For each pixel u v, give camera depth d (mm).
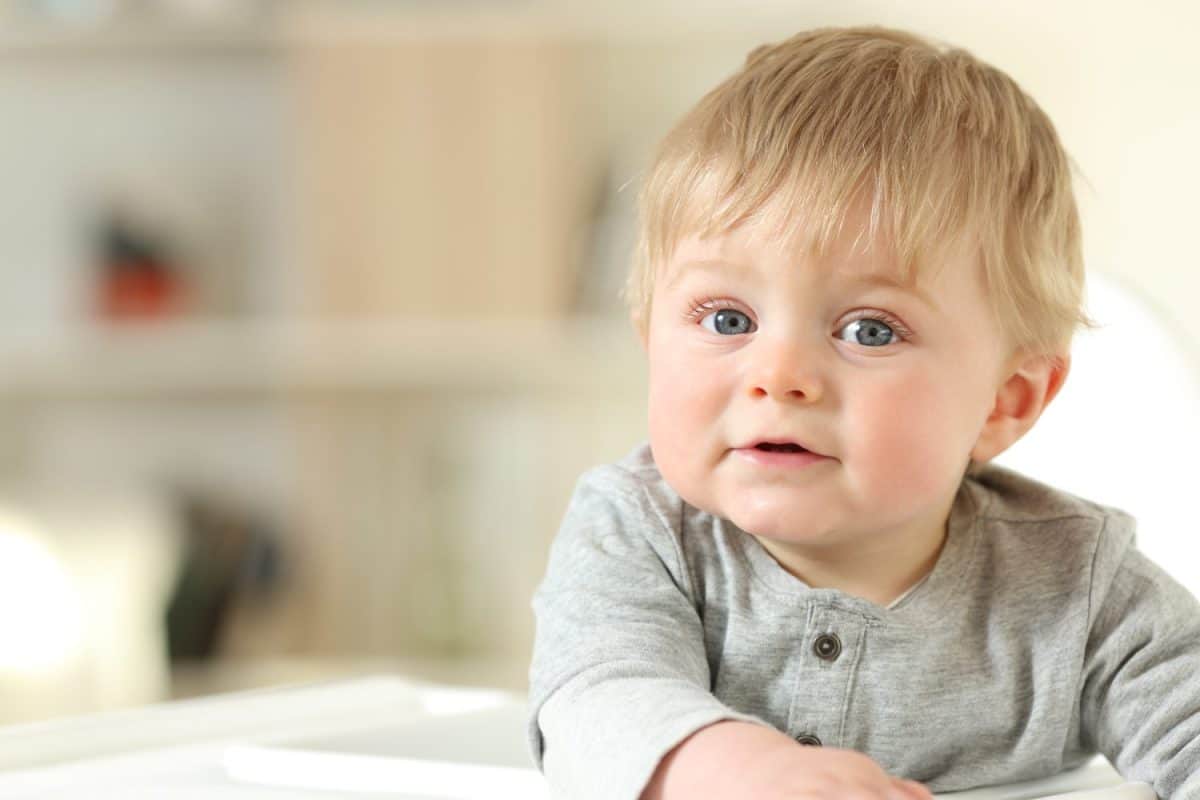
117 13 3076
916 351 879
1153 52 2635
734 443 877
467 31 2965
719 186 896
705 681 901
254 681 3061
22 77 3215
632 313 1022
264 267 3191
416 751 1066
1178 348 1300
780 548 944
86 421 3291
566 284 3029
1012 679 946
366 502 3199
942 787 942
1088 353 1338
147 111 3211
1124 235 2627
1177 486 1272
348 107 2988
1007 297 928
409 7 3066
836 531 870
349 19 2971
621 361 2986
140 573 3188
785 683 925
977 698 938
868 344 875
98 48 3129
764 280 874
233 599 3055
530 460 3213
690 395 888
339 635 3145
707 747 738
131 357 3057
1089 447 1326
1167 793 916
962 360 898
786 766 705
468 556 3191
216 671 3025
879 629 925
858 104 920
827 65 962
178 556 3111
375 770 958
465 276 2994
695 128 950
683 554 938
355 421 3205
